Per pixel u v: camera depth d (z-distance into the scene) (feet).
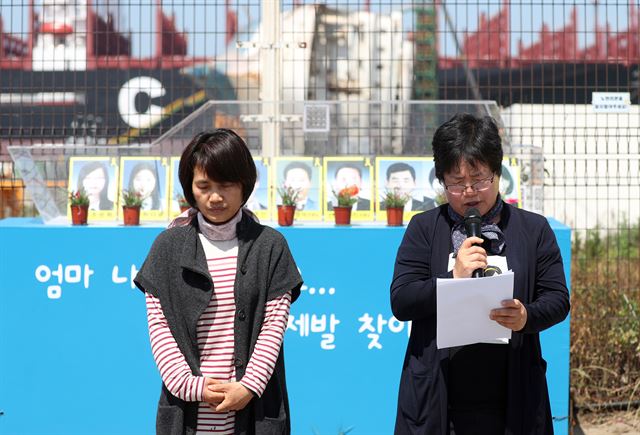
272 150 16.57
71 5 18.30
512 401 8.04
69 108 20.35
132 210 14.73
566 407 13.98
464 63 20.70
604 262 20.35
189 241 8.36
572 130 20.86
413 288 8.23
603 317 17.44
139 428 14.15
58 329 14.14
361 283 14.08
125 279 14.12
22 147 15.53
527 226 8.43
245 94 20.30
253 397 8.20
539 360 8.37
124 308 14.12
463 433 8.20
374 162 15.61
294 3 17.63
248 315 8.26
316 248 14.10
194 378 8.05
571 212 22.85
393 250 14.10
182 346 8.18
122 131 20.25
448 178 8.20
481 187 8.12
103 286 14.12
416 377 8.30
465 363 8.20
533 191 15.94
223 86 20.34
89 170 15.60
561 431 13.99
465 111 16.40
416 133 16.49
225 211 8.40
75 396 14.16
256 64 20.29
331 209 15.43
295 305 14.10
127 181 15.57
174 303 8.24
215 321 8.26
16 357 14.17
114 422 14.16
